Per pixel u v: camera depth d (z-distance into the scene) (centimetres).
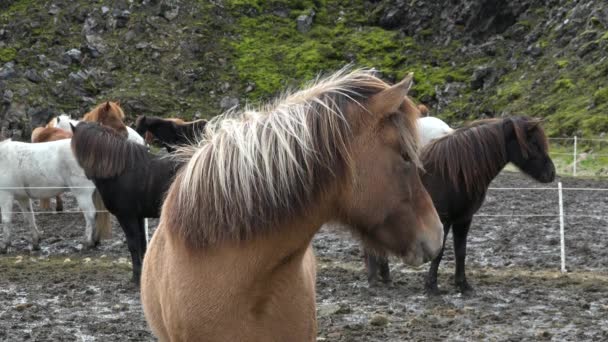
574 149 2275
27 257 1122
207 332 284
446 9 3750
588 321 696
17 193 1172
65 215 1509
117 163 872
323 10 3981
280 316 290
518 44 3388
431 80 3350
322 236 1212
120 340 640
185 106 3228
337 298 806
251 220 275
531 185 1850
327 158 273
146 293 336
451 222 807
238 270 279
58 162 1153
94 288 876
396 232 275
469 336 640
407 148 273
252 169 275
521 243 1152
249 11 3903
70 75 3238
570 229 1251
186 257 287
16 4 3709
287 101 290
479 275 922
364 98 278
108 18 3609
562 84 2892
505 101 2994
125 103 3150
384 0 3956
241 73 3459
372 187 272
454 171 773
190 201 288
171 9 3725
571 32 3212
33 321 714
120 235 1291
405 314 731
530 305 768
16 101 3000
